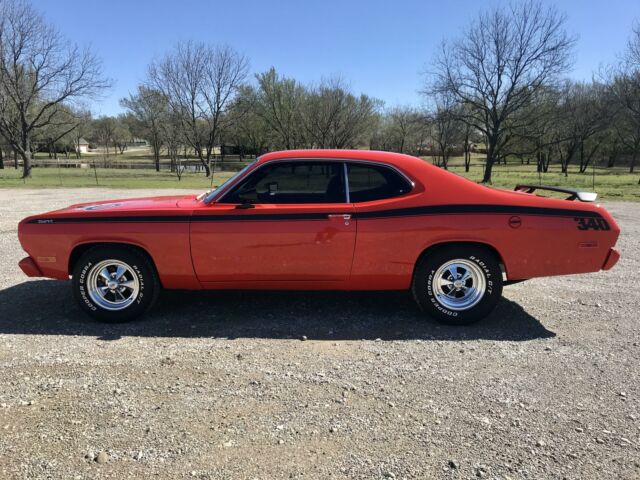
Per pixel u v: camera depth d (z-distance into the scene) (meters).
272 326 4.48
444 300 4.52
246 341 4.12
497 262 4.47
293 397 3.19
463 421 2.93
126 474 2.42
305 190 4.47
